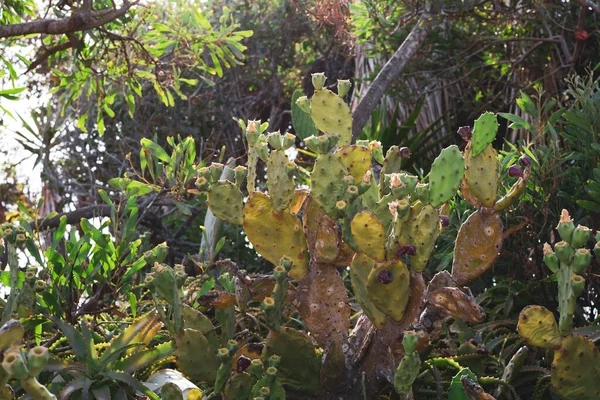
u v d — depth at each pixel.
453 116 4.87
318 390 1.69
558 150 2.58
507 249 2.57
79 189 5.70
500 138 4.57
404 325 1.60
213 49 3.79
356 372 1.70
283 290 1.58
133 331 1.61
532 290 2.52
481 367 2.00
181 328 1.59
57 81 4.89
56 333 1.78
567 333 1.53
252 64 7.14
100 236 1.88
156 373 1.65
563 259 1.50
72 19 2.96
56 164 5.68
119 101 5.71
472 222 1.65
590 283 2.41
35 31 2.97
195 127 6.54
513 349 2.10
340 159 1.61
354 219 1.52
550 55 4.22
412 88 4.65
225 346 1.76
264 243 1.69
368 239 1.52
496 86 4.88
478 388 1.49
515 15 4.42
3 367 1.08
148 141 2.75
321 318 1.70
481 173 1.62
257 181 5.30
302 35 7.15
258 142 1.82
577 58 3.96
